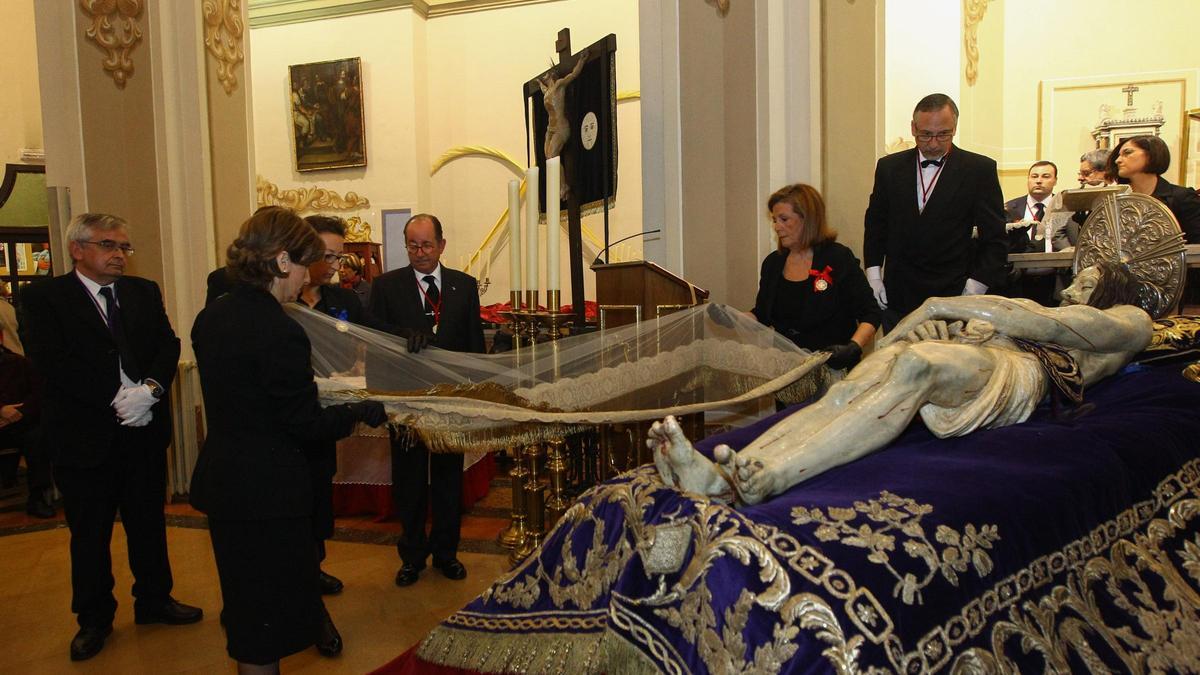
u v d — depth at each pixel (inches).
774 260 135.0
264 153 390.6
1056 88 280.7
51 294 113.5
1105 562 69.7
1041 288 153.4
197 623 124.0
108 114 193.8
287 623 81.7
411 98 371.6
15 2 279.0
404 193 374.9
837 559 55.3
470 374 105.1
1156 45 271.3
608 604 63.6
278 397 80.4
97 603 114.4
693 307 119.3
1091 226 123.8
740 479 63.9
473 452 98.7
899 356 77.9
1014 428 83.4
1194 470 85.6
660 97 177.2
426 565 146.9
